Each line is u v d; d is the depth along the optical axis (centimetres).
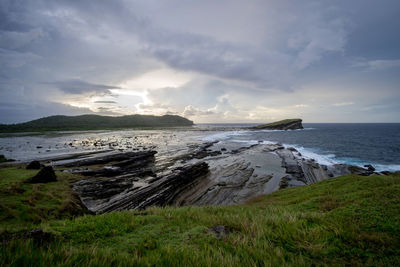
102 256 322
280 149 5206
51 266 285
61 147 5716
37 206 1011
